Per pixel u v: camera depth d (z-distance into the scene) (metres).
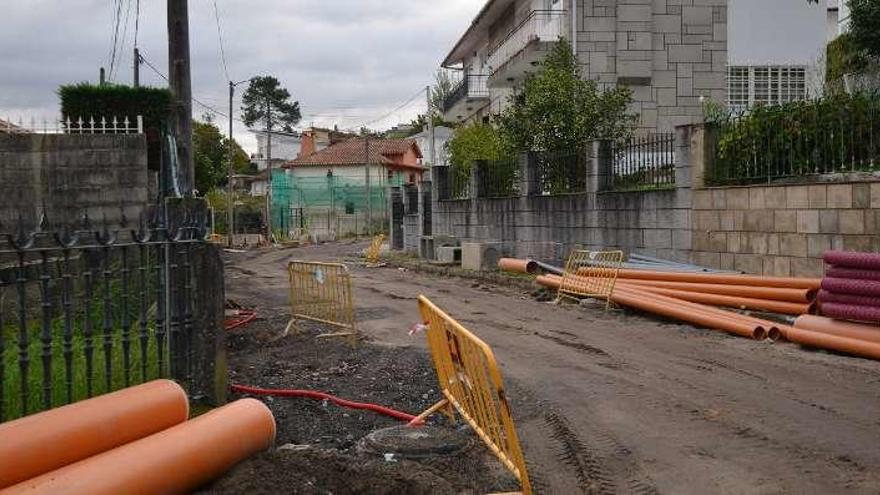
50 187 15.03
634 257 15.52
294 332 11.37
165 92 17.06
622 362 9.21
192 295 6.80
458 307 14.71
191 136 11.72
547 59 25.67
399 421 6.97
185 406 5.22
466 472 5.61
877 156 11.28
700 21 27.30
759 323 10.74
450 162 31.48
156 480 4.35
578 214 17.97
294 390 7.81
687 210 14.53
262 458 5.15
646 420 6.84
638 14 27.14
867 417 6.77
